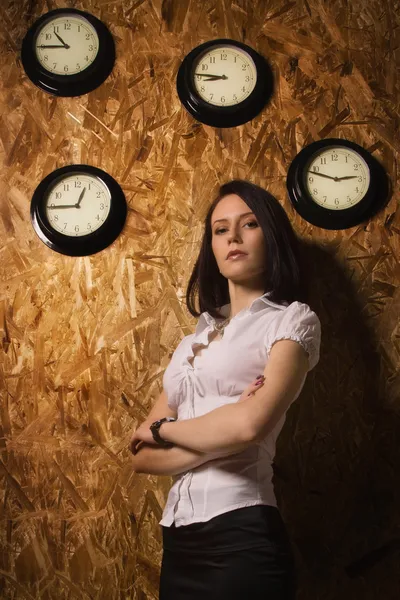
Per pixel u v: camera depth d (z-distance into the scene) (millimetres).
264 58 2240
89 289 2105
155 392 2039
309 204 2078
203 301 1878
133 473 2006
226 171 2154
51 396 2061
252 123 2182
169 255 2111
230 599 1368
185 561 1456
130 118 2205
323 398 2021
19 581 1977
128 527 1984
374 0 2279
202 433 1426
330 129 2186
